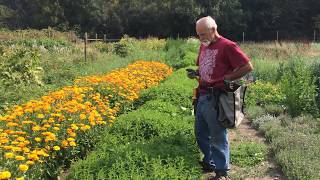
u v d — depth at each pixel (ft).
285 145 21.40
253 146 22.17
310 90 30.45
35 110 19.30
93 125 19.71
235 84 16.67
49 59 52.11
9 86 33.99
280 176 18.88
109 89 27.02
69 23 152.35
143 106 25.68
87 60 57.88
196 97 18.43
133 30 154.51
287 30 156.25
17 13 166.71
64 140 17.13
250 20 153.58
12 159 14.70
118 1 154.40
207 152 18.67
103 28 152.87
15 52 40.16
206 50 17.51
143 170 15.37
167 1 149.89
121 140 19.35
